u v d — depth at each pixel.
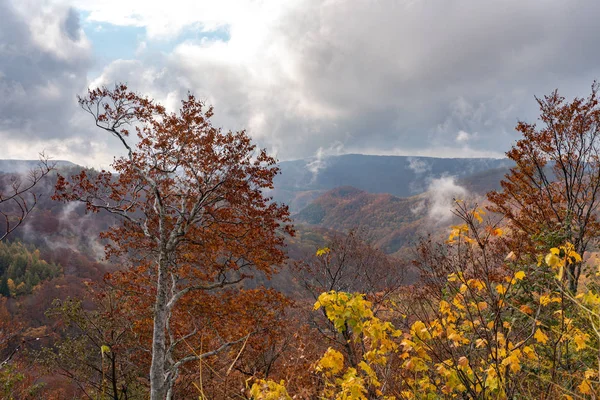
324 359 3.38
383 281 11.80
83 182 14.36
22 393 11.16
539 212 10.48
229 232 15.59
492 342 3.33
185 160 16.14
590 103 10.34
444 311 3.64
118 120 14.88
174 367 12.27
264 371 12.02
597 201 9.65
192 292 15.67
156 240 14.10
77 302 14.37
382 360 3.42
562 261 2.82
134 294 15.73
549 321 3.77
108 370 14.47
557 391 2.95
